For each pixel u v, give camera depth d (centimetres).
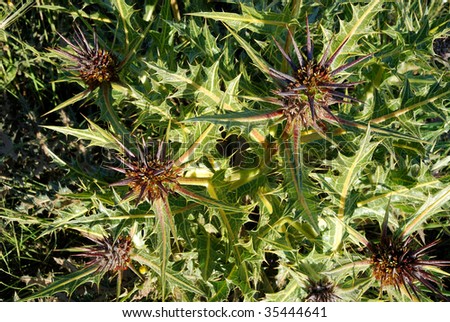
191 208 75
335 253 74
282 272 84
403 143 79
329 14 81
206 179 73
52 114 94
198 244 78
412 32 77
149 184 67
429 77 79
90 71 74
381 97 78
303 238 80
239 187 76
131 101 79
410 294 71
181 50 81
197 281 82
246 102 75
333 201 72
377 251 72
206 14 71
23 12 90
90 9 97
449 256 90
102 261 74
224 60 77
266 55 79
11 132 92
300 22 77
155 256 78
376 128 68
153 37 81
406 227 72
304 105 66
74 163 82
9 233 90
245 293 75
